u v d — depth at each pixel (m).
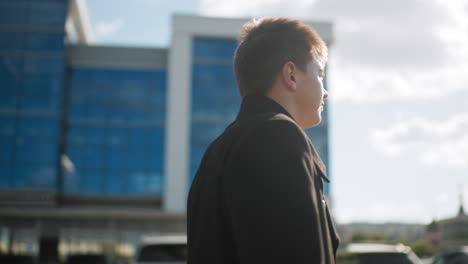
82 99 39.41
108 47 40.12
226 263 1.18
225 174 1.18
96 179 38.34
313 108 1.42
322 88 1.45
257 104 1.34
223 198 1.21
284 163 1.11
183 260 8.38
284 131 1.16
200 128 38.88
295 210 1.07
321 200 1.18
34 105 37.50
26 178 36.56
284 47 1.39
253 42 1.41
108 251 37.91
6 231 37.38
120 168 38.62
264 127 1.16
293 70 1.38
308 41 1.42
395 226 115.38
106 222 38.50
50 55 38.06
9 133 37.03
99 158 38.62
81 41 46.16
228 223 1.20
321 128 38.62
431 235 75.75
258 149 1.13
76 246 37.84
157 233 38.50
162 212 37.22
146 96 39.81
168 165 38.09
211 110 39.16
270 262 1.04
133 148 39.00
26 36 38.25
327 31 40.19
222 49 40.03
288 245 1.05
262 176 1.10
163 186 38.59
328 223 1.24
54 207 36.31
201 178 1.38
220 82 39.56
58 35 38.38
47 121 37.34
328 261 1.12
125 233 38.41
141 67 40.19
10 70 37.78
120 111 39.50
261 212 1.08
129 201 38.31
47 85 37.75
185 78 39.38
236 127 1.29
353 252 9.68
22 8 38.50
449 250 10.00
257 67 1.39
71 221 38.34
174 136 38.56
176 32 39.81
